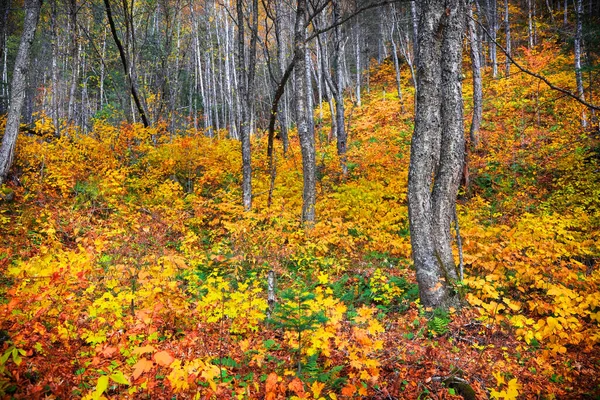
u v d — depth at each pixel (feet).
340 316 11.02
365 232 30.22
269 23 82.12
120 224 24.75
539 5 89.66
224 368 11.78
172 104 62.18
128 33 45.24
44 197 28.02
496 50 75.87
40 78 74.90
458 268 21.16
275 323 16.69
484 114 56.03
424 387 12.07
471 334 16.24
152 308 11.47
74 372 9.82
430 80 19.12
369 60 118.93
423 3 19.45
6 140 29.71
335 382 11.80
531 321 12.32
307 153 30.96
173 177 40.42
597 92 46.70
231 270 22.85
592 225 28.30
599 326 15.71
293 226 29.76
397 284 21.93
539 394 12.21
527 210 34.27
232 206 31.09
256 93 98.22
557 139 43.37
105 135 41.14
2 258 18.45
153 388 10.12
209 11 89.61
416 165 19.36
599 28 48.96
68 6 55.62
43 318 10.93
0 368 7.44
